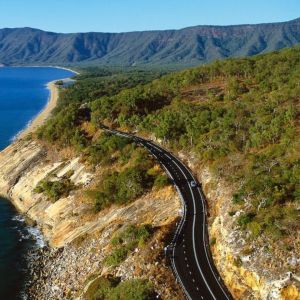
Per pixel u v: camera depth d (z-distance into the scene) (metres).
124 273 71.69
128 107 147.75
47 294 79.38
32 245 99.00
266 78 162.88
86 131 140.25
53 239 100.31
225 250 68.19
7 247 97.75
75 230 99.62
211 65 191.62
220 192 86.88
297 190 71.00
